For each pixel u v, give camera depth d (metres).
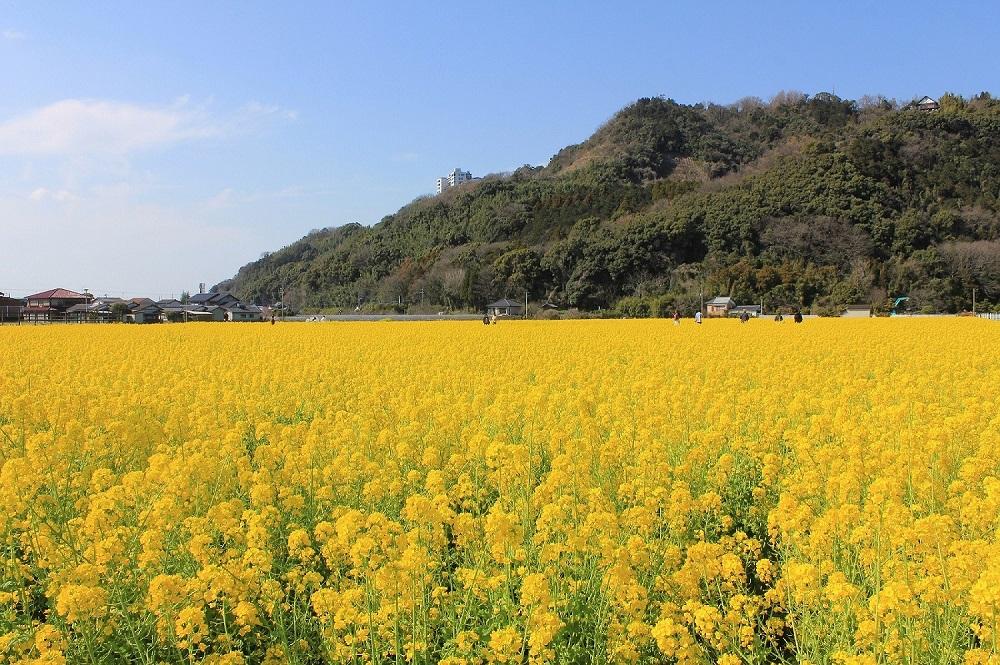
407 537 6.47
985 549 5.95
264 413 14.45
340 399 16.14
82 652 5.50
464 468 9.95
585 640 5.95
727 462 9.33
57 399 12.18
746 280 93.38
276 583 6.16
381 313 113.38
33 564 6.88
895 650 5.32
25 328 49.38
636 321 61.19
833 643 5.62
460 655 5.52
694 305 90.19
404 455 10.16
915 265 90.56
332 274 143.88
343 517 6.25
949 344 28.14
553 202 135.88
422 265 128.00
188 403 15.39
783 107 170.88
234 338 36.34
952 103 132.25
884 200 103.56
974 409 11.62
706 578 6.40
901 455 8.95
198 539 6.50
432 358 24.33
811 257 98.75
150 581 5.95
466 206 149.62
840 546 6.92
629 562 6.30
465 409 13.30
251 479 9.20
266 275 166.38
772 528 7.29
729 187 119.38
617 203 129.12
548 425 11.81
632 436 11.08
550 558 6.38
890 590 5.41
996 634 4.96
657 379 15.99
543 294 107.12
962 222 100.25
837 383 17.45
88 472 9.56
